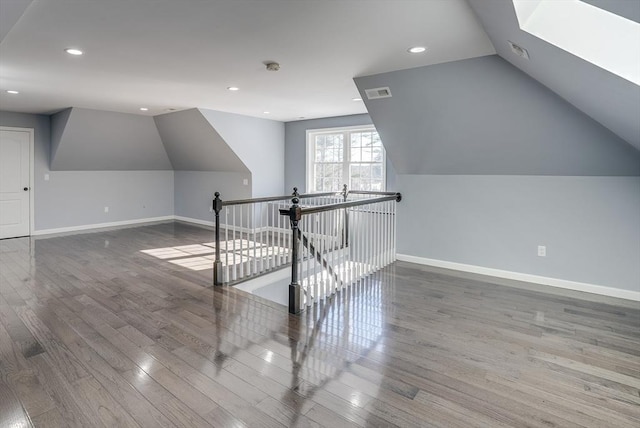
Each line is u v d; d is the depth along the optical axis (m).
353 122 6.84
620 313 3.46
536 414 2.02
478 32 2.89
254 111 6.62
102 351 2.65
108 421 1.93
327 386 2.26
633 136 3.12
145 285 4.15
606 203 3.96
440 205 5.00
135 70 3.97
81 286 4.09
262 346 2.75
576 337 2.95
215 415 1.98
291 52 3.37
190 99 5.56
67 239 6.75
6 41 3.12
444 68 3.71
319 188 7.54
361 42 3.12
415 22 2.71
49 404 2.06
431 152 4.72
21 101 5.80
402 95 4.19
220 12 2.54
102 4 2.43
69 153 7.13
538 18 2.22
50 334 2.91
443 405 2.09
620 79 2.15
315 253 3.81
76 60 3.63
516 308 3.56
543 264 4.34
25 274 4.53
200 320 3.21
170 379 2.31
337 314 3.38
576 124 3.58
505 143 4.14
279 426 1.91
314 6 2.46
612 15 2.12
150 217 8.84
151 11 2.53
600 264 4.02
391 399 2.13
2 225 6.78
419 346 2.78
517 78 3.48
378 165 6.61
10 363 2.48
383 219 5.05
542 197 4.30
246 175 7.55
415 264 5.20
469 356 2.63
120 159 7.96
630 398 2.16
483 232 4.71
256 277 4.46
